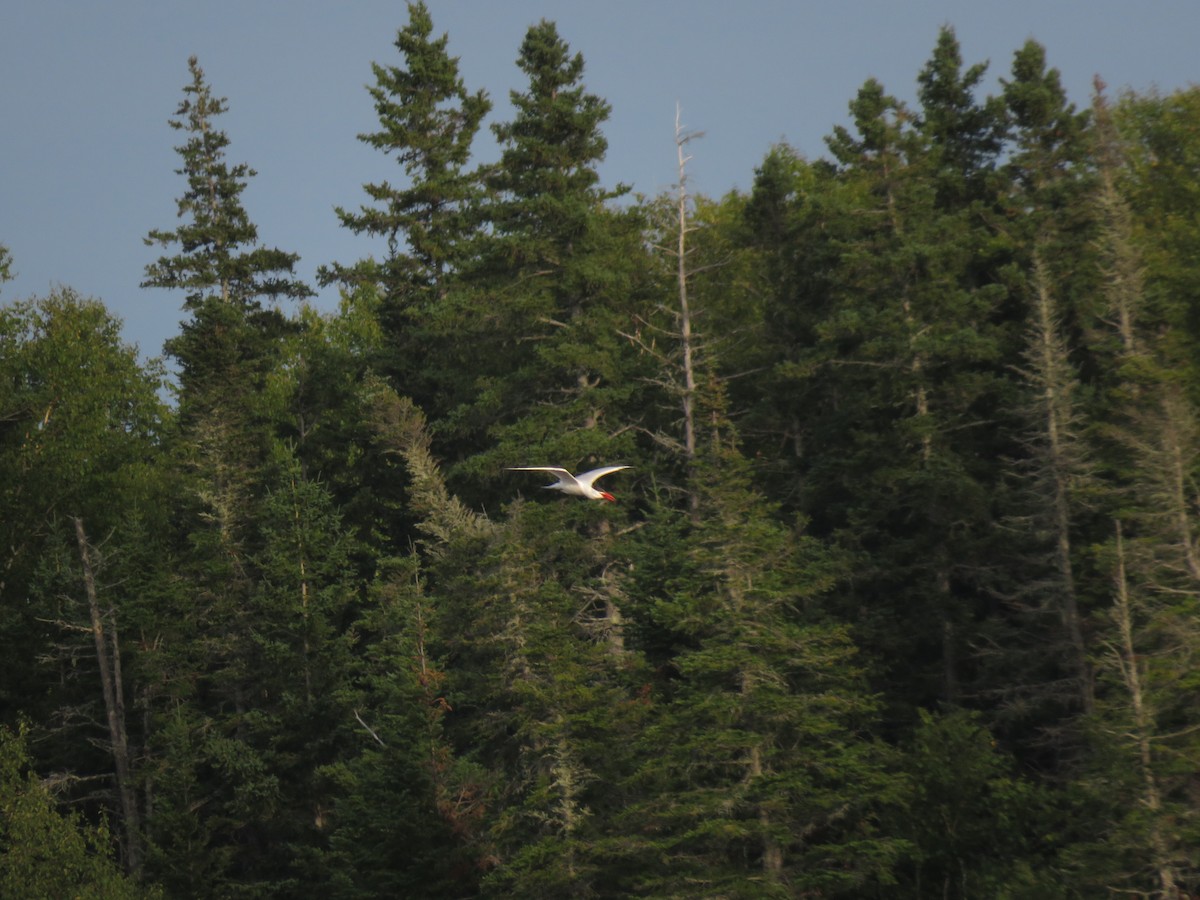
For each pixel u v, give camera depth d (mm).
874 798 70812
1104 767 64125
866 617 87875
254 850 95375
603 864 70312
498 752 80750
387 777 81625
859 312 97750
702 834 67438
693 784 69062
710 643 69375
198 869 87750
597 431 98438
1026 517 82125
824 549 89562
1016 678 85625
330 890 86125
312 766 95500
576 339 103312
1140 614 70625
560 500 98750
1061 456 80438
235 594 106250
